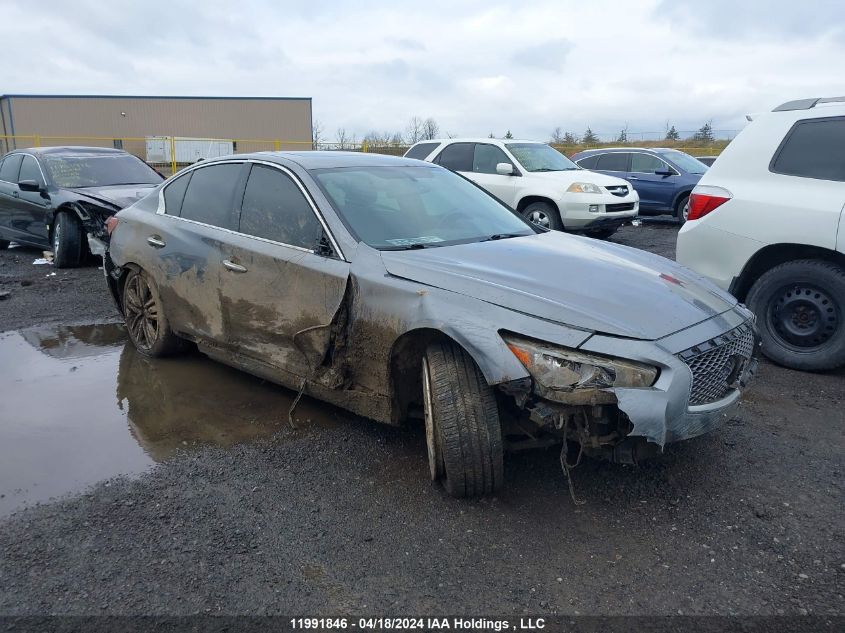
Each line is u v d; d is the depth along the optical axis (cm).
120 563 276
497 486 317
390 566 275
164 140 2975
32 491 335
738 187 527
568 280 330
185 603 252
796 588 260
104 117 4397
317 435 398
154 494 331
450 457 306
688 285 360
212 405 443
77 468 359
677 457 367
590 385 277
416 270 339
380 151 3328
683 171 1474
